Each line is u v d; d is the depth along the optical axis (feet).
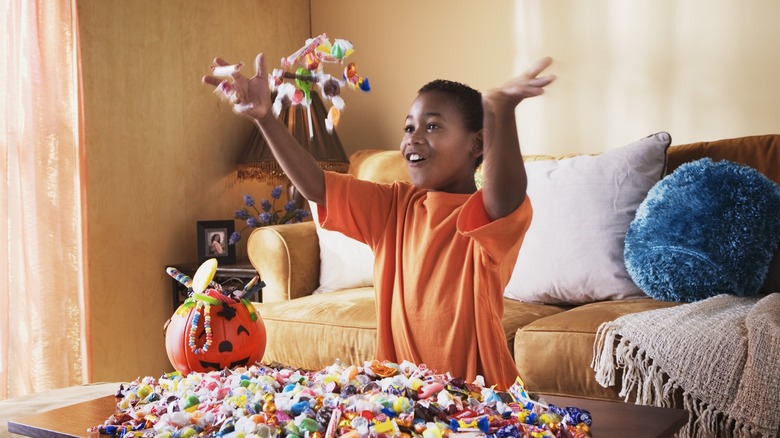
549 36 10.51
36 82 9.07
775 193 7.00
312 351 7.66
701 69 9.48
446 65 11.42
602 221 7.70
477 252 3.83
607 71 10.09
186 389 3.53
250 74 11.80
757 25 9.12
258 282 4.57
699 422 5.63
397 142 11.95
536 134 10.57
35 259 9.02
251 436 2.69
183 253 10.76
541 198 8.05
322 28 12.69
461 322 3.88
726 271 6.76
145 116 10.25
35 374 8.97
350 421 2.81
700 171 7.23
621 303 7.02
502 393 3.30
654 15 9.75
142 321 10.16
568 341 6.19
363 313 7.57
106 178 9.74
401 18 11.82
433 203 4.12
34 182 9.02
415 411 2.94
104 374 9.66
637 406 3.45
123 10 9.98
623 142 10.01
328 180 4.36
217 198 11.29
